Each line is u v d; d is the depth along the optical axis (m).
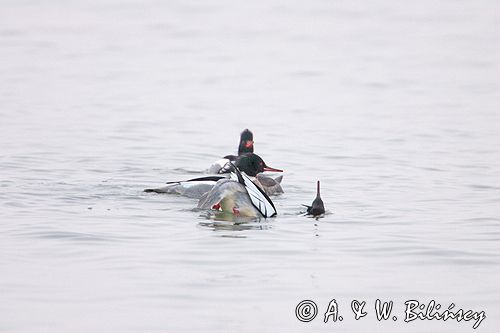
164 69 34.78
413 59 37.03
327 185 16.73
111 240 11.97
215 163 17.67
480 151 20.56
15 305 9.39
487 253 11.52
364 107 27.36
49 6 51.06
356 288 10.07
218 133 23.08
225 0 53.12
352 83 31.95
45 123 23.88
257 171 16.53
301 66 35.53
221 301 9.60
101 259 11.04
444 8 50.53
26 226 12.62
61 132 22.53
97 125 23.73
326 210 14.25
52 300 9.55
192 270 10.64
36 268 10.63
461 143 21.64
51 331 8.74
